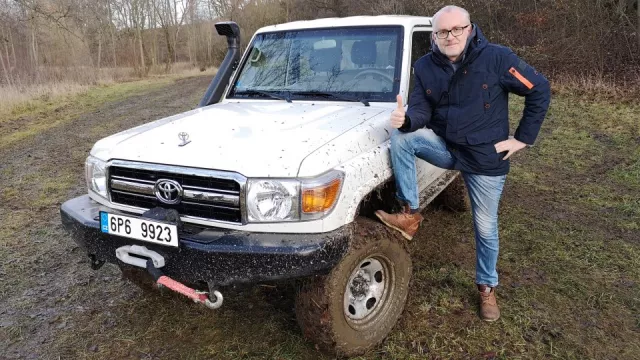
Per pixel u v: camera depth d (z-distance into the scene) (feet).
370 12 66.13
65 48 69.36
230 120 10.07
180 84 67.77
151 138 9.31
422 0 47.52
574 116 28.94
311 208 7.66
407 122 8.57
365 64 11.55
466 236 14.03
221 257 7.63
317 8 92.63
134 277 10.79
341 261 8.11
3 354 9.53
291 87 12.01
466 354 9.02
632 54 36.40
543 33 40.22
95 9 86.48
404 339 9.45
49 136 31.40
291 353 9.11
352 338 8.68
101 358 9.30
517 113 30.12
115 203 9.07
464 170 9.13
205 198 8.09
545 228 14.52
